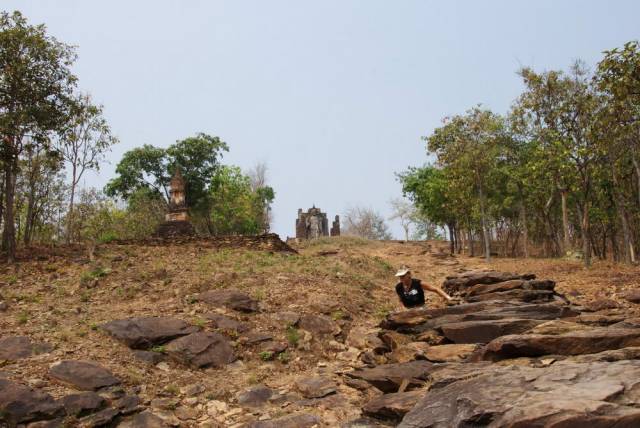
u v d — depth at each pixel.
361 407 7.31
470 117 33.47
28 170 24.52
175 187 30.97
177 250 21.89
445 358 8.16
